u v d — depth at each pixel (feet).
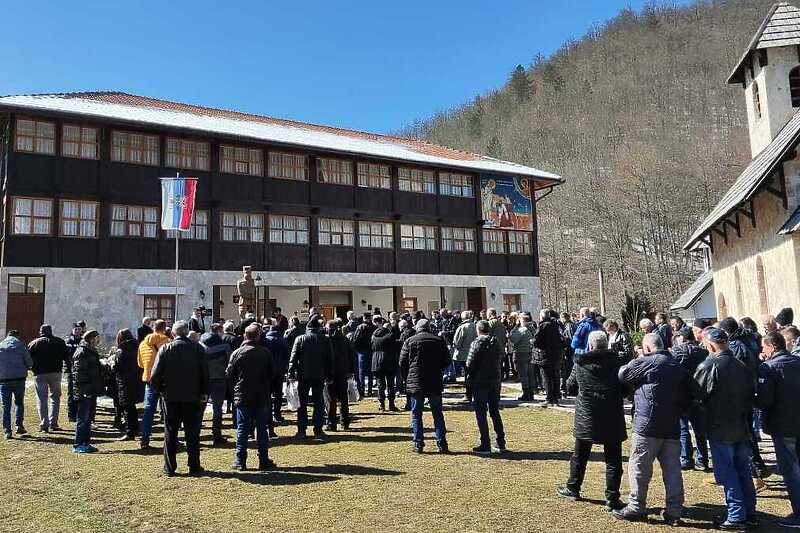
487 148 319.88
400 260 103.50
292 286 96.43
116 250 77.92
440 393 30.48
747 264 59.57
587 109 309.42
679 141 225.56
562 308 201.57
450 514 20.81
